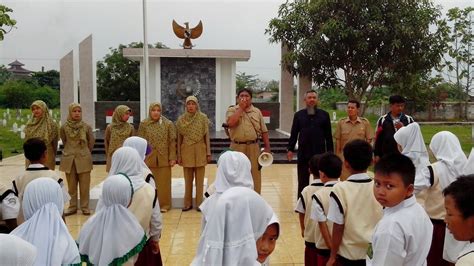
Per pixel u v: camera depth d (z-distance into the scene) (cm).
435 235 356
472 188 189
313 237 367
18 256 181
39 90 3319
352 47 1248
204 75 1559
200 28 1555
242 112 677
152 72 1548
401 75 1329
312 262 370
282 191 870
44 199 261
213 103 1566
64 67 1488
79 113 705
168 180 730
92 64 1579
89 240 311
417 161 404
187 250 541
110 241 307
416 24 1227
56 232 252
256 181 684
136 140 438
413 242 234
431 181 355
